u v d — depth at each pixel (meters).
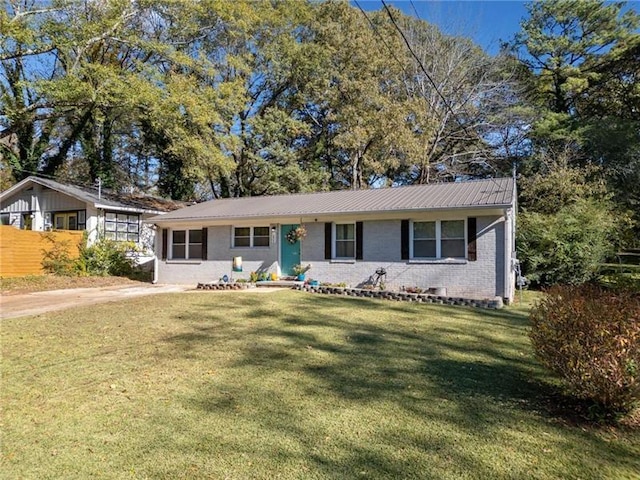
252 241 14.83
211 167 20.95
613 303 4.00
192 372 4.98
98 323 7.64
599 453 3.17
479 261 11.31
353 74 22.00
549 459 3.07
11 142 22.73
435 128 22.58
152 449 3.21
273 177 23.48
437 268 11.82
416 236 12.27
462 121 24.94
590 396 3.71
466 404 4.07
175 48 19.77
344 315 8.59
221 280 14.65
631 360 3.51
